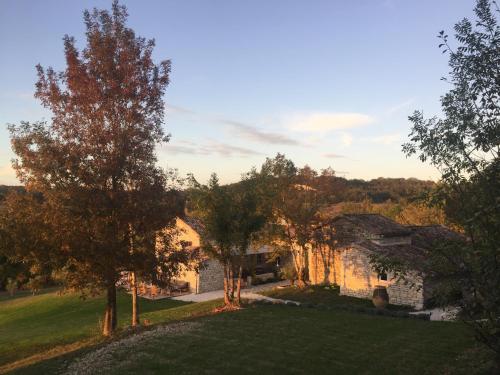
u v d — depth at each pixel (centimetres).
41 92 1644
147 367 1201
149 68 1752
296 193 3111
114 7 1744
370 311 2077
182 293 3481
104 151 1652
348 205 5809
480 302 626
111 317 1878
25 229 1558
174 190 1844
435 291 704
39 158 1569
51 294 3816
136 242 1703
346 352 1332
